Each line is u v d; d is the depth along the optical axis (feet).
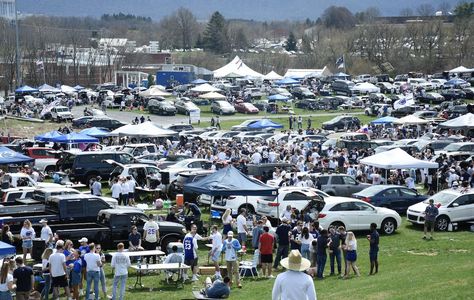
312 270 81.76
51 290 74.33
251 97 376.48
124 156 152.76
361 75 466.70
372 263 81.00
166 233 91.35
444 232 108.68
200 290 73.20
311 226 88.79
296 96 373.61
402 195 118.83
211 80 465.06
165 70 477.36
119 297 71.72
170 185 133.18
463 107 275.39
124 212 93.15
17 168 153.89
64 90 363.35
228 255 77.20
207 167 146.92
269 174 142.51
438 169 139.03
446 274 72.84
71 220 97.35
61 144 185.37
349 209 104.78
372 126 239.09
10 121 285.23
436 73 475.31
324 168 148.25
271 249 81.56
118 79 523.70
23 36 558.15
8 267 65.87
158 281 80.59
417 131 221.46
